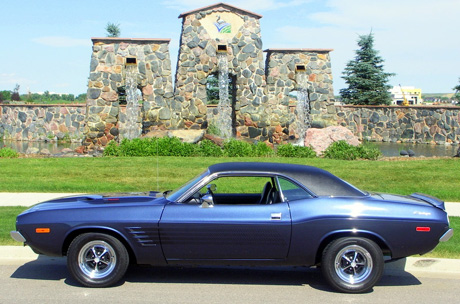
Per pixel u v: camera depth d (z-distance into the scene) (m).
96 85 22.45
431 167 15.89
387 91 39.56
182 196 6.80
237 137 23.58
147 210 6.67
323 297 6.46
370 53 39.06
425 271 7.61
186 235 6.58
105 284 6.65
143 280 7.07
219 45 23.17
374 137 32.66
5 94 55.09
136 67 22.62
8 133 33.00
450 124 30.09
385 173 14.91
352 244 6.51
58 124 32.00
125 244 6.78
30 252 8.04
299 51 24.77
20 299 6.23
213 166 7.23
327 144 20.98
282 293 6.61
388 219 6.50
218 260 6.65
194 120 22.98
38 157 19.02
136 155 18.92
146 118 22.70
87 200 7.13
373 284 6.55
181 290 6.66
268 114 23.84
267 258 6.62
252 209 6.61
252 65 23.58
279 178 6.85
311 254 6.55
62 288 6.67
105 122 22.56
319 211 6.53
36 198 12.02
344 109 33.19
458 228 9.40
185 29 22.88
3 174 14.75
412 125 31.61
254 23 23.55
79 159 17.39
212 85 39.94
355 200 6.64
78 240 6.63
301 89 24.78
